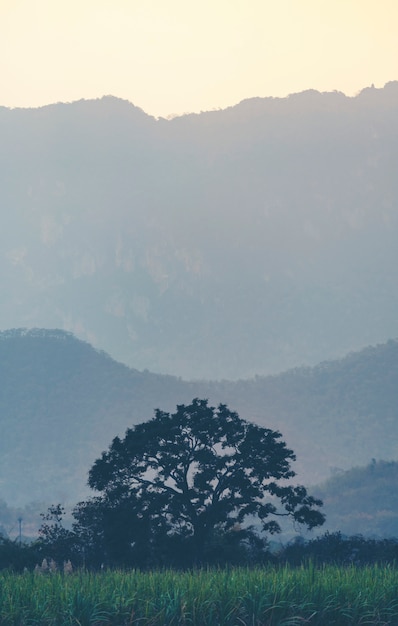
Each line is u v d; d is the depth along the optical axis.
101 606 82.62
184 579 92.19
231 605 83.88
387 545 175.62
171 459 187.25
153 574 97.75
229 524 187.75
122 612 82.12
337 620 86.19
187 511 186.25
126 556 176.25
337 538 177.12
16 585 89.12
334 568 102.81
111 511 181.25
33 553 163.50
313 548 175.88
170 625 82.12
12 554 158.88
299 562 170.12
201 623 82.69
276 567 121.88
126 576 94.50
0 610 81.50
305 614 85.44
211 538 185.25
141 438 187.50
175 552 178.75
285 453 190.38
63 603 82.50
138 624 81.38
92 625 81.25
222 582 89.06
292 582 89.06
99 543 181.12
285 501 190.38
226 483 189.25
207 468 187.88
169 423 189.88
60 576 95.62
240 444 190.38
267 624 83.69
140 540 179.62
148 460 189.88
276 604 84.94
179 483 188.50
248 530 189.75
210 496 193.88
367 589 89.44
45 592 85.81
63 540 178.75
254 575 93.44
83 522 184.50
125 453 186.88
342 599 87.38
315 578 92.00
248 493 188.25
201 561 178.38
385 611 87.81
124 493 185.50
